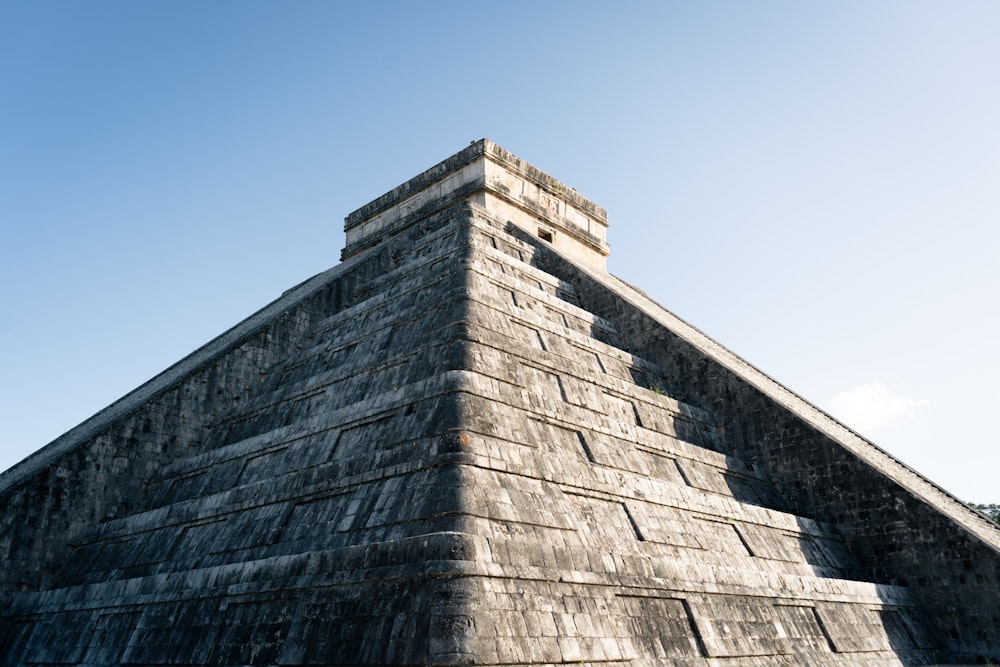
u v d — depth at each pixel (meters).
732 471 19.00
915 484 20.34
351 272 24.92
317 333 22.75
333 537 13.06
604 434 16.34
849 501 18.89
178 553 15.71
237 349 21.41
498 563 10.88
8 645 15.71
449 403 13.84
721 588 13.51
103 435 18.75
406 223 29.59
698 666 12.00
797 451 19.89
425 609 10.12
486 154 27.61
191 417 20.25
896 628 16.27
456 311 16.81
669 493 15.84
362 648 10.32
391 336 18.38
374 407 15.34
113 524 17.88
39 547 17.31
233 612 12.35
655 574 12.83
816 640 14.30
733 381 21.31
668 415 19.67
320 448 15.76
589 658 10.78
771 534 17.17
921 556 17.56
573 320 21.56
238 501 15.64
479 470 12.66
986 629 16.31
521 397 15.28
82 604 15.01
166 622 13.16
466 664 9.51
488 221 25.31
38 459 21.58
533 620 10.58
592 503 14.27
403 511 12.40
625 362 21.02
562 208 30.52
